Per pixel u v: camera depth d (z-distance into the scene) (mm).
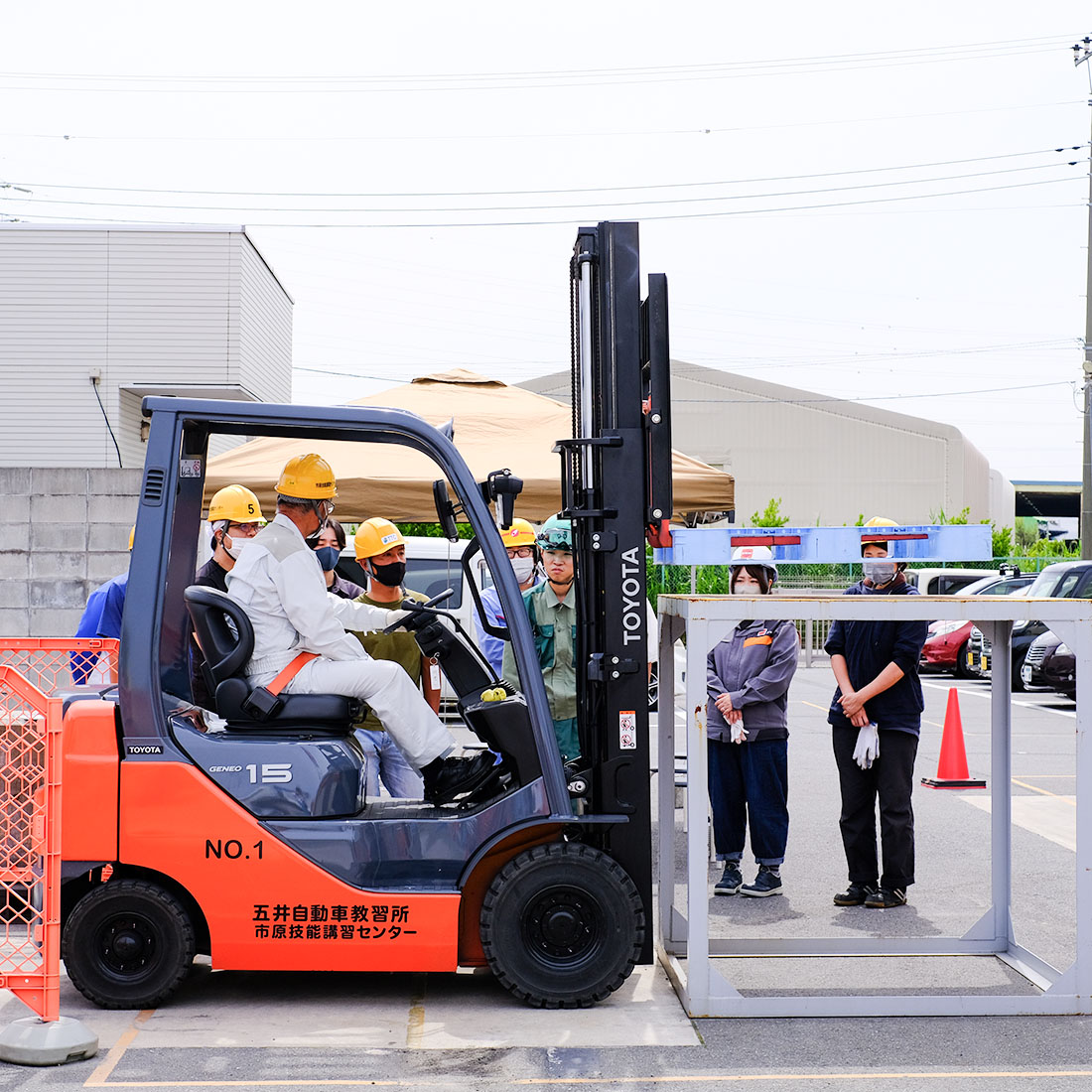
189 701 5191
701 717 4836
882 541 4965
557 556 6012
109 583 6770
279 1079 4156
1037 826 8766
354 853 4812
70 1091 4051
